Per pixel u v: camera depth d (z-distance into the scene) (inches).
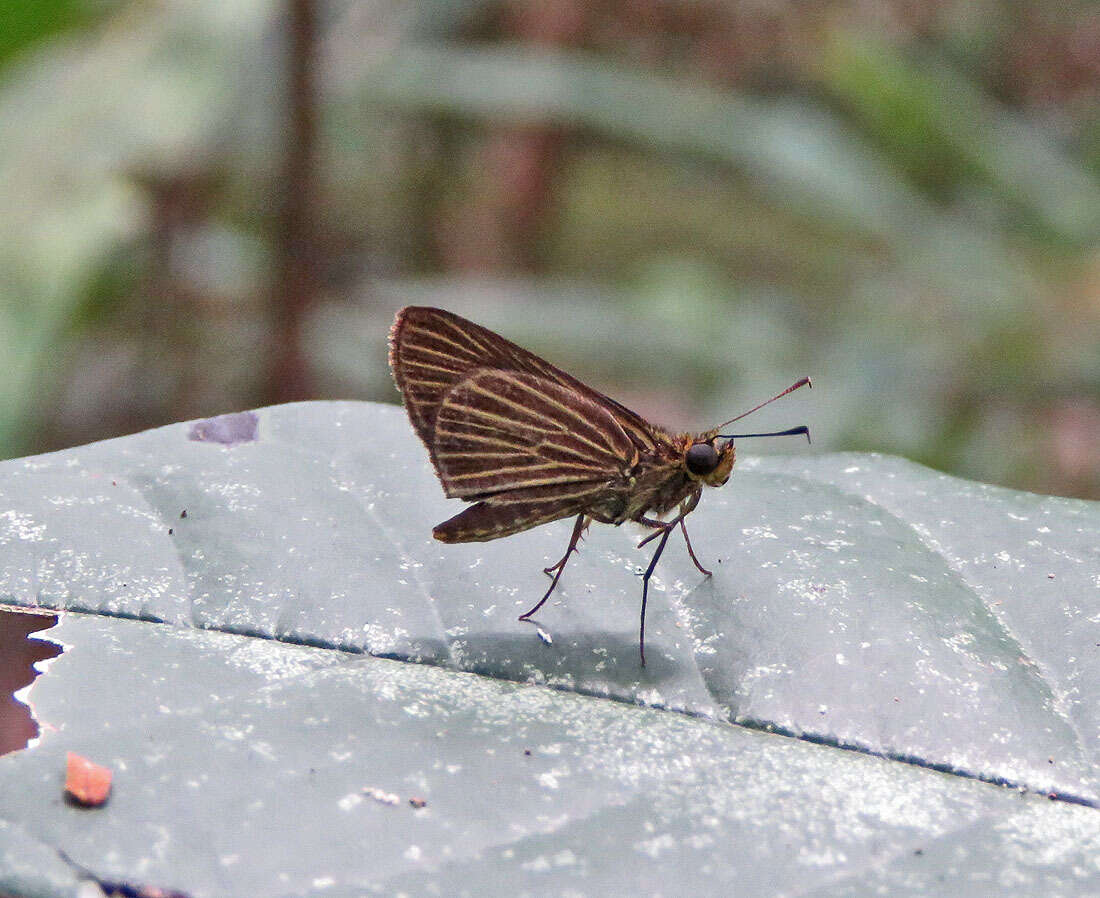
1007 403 15.5
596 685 9.6
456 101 17.0
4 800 9.2
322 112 14.6
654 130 16.9
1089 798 9.4
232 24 14.9
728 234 24.2
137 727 9.4
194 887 9.1
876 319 16.4
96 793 9.2
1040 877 9.2
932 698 9.6
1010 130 17.2
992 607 9.9
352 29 17.2
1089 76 18.0
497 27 19.8
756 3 17.8
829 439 15.3
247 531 9.9
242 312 16.5
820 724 9.5
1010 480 15.1
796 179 16.6
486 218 21.7
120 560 9.8
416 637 9.7
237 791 9.3
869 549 10.0
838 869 9.2
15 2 13.7
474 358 9.8
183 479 10.0
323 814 9.2
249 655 9.6
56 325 13.4
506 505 9.9
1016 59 18.2
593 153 24.5
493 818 9.3
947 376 15.6
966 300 15.8
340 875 9.1
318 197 14.6
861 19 18.0
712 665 9.7
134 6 15.2
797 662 9.7
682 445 10.0
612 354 16.9
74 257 13.6
